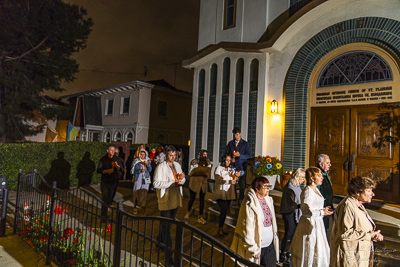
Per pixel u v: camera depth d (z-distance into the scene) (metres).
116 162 6.92
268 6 9.01
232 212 6.50
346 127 6.96
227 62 9.38
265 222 3.45
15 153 9.25
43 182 5.34
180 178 4.59
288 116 7.98
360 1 6.88
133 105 19.73
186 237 5.47
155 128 20.28
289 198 4.30
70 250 4.06
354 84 6.89
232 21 9.79
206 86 9.80
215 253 4.75
